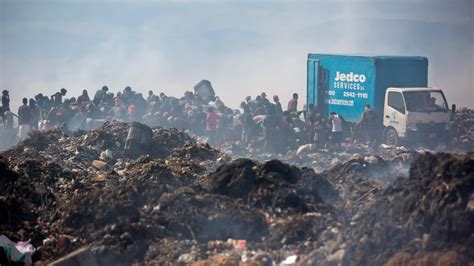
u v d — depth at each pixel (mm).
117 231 58062
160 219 59688
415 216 51531
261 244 56531
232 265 52500
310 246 54594
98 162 83812
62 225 61562
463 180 51625
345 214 59281
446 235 50094
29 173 71375
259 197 61500
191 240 57781
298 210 60406
